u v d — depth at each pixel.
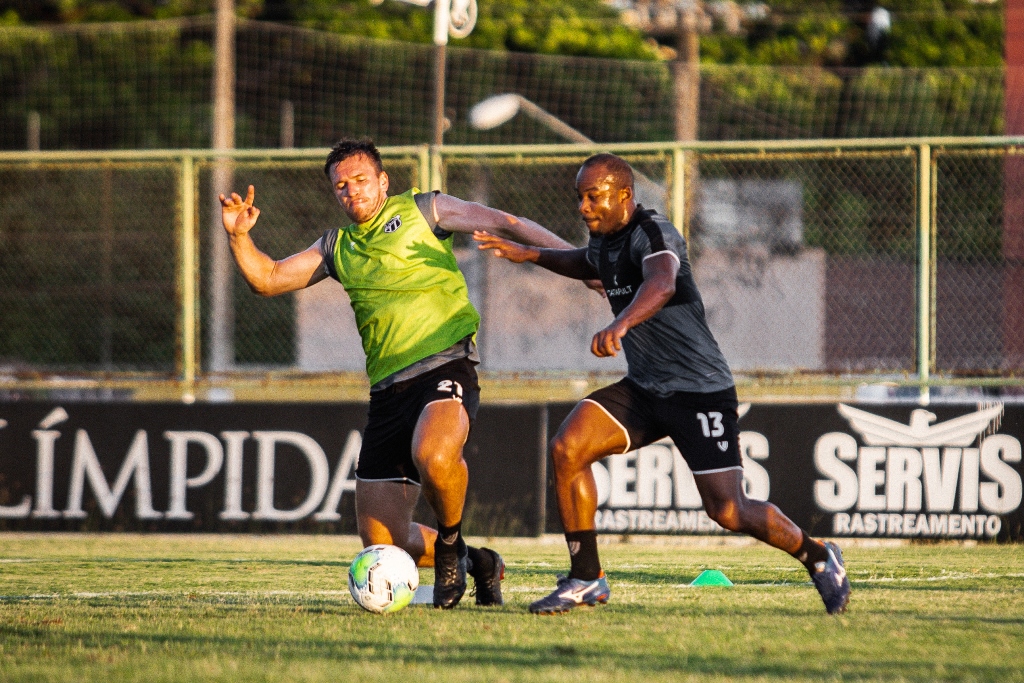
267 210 40.94
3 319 41.53
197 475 30.48
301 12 78.44
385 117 76.12
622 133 74.81
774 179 35.12
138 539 30.17
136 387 31.30
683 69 67.06
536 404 29.95
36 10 78.81
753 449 29.03
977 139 28.86
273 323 44.34
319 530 30.14
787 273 34.16
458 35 32.91
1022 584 21.45
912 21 77.94
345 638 15.08
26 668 13.23
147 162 31.86
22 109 76.81
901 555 26.44
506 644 14.55
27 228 42.56
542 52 76.69
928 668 12.97
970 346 32.81
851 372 29.12
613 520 29.22
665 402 16.59
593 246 17.00
